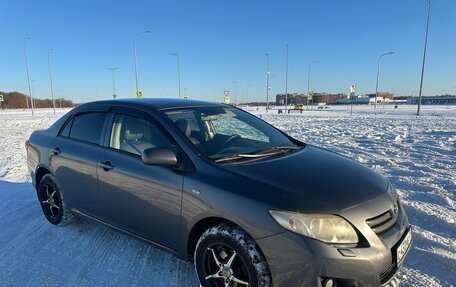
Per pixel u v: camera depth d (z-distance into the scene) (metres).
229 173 2.68
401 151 9.15
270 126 4.09
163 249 3.11
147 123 3.34
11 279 3.15
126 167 3.26
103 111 3.83
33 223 4.42
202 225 2.82
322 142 11.12
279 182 2.55
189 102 3.85
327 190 2.50
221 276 2.61
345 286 2.28
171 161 2.84
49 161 4.21
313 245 2.23
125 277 3.13
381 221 2.49
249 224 2.40
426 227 4.11
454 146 9.90
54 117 34.19
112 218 3.52
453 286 2.93
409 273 3.13
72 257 3.52
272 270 2.34
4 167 8.02
